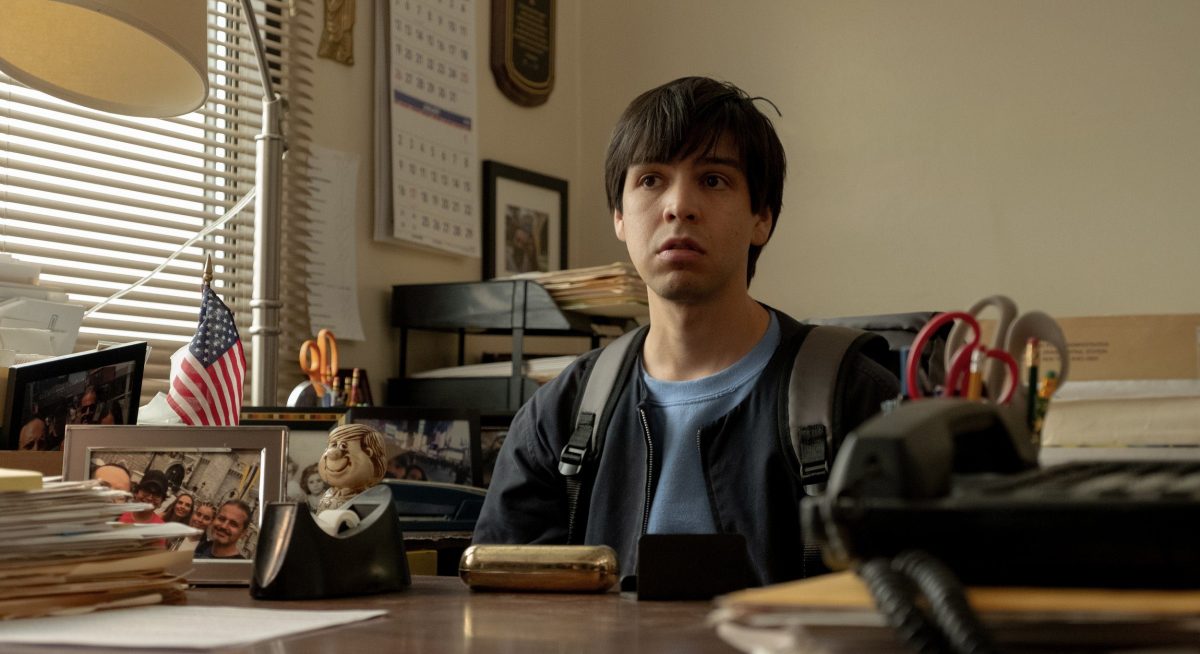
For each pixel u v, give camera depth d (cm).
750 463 117
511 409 254
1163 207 268
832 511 39
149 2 127
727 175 122
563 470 125
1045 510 37
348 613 73
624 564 120
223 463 102
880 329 170
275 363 177
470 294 263
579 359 134
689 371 125
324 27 261
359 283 267
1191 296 264
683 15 326
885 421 41
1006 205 284
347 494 101
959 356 61
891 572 35
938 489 39
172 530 85
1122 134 273
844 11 305
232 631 64
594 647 56
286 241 249
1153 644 33
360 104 270
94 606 77
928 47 295
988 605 34
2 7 136
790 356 120
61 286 215
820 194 305
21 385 126
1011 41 286
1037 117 282
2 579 72
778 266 308
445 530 171
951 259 289
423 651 56
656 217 122
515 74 310
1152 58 271
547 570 87
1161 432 76
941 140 292
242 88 250
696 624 66
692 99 122
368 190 271
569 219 333
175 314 235
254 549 99
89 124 226
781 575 115
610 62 337
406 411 189
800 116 309
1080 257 276
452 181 289
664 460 121
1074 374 115
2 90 208
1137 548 36
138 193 236
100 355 135
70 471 102
